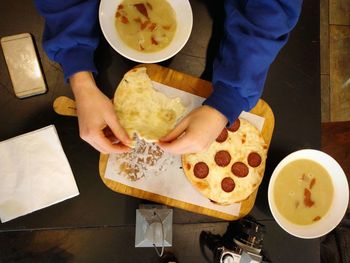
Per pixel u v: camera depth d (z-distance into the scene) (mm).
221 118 627
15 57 685
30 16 705
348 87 1261
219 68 641
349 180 1103
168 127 695
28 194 673
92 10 633
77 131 702
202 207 719
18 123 691
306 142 771
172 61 735
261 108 753
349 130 1149
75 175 694
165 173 715
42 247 676
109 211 698
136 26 649
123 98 692
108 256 693
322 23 1264
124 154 705
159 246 678
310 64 781
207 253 718
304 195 730
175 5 652
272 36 626
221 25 752
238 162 726
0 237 665
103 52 713
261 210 741
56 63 706
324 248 1026
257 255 649
